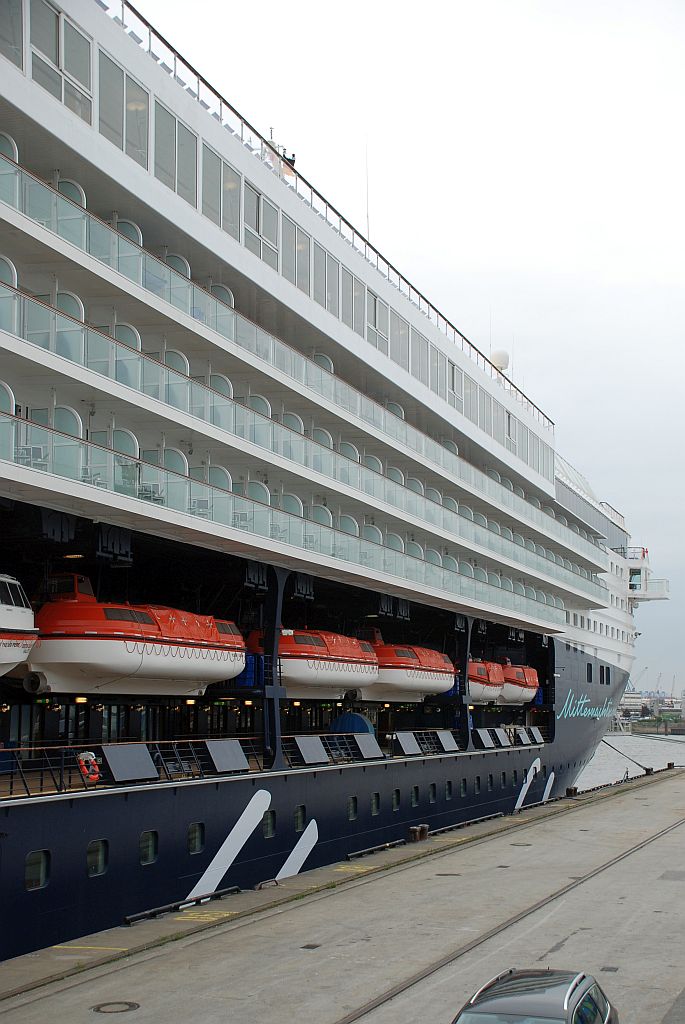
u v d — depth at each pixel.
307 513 30.92
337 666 31.64
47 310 19.92
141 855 22.09
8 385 20.02
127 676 23.56
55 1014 16.33
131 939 20.38
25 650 20.92
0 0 19.22
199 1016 16.36
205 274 26.75
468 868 30.48
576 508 58.41
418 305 40.22
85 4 21.30
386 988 18.00
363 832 31.77
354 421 32.66
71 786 21.02
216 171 25.81
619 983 18.52
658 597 70.00
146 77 23.20
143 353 23.19
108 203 23.00
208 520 23.83
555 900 25.94
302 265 29.86
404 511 35.50
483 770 42.09
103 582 29.50
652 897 26.44
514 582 47.12
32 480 18.77
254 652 30.16
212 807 24.42
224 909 23.39
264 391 29.23
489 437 44.72
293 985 18.11
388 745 43.12
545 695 52.62
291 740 33.56
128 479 21.38
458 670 42.03
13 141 20.11
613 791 57.12
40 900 19.25
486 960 20.05
